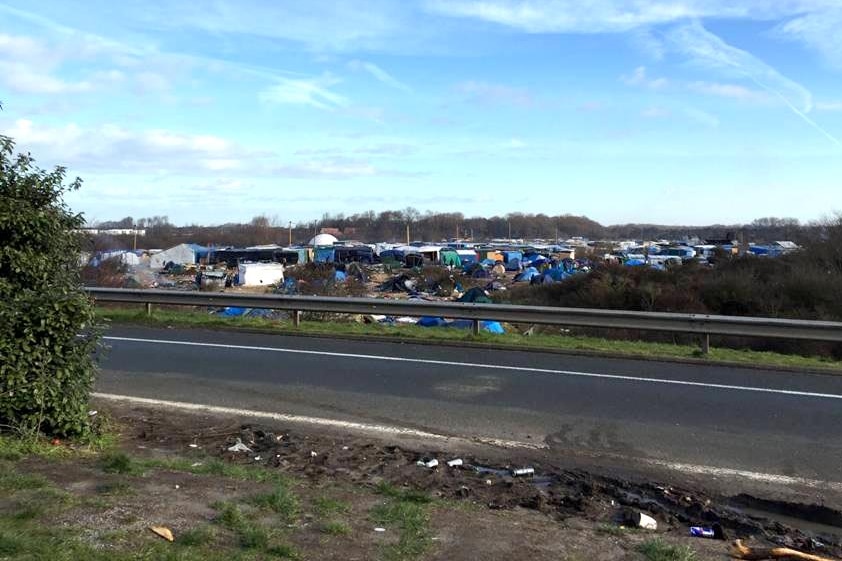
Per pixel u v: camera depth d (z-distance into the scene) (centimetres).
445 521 466
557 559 409
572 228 19938
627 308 2748
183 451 633
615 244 12300
